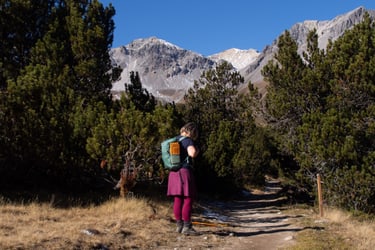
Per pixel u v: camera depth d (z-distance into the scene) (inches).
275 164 842.8
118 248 300.2
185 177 349.4
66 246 280.7
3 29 729.6
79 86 746.2
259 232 415.8
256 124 1139.3
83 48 737.6
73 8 775.7
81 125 576.4
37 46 716.0
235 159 1019.3
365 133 652.7
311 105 768.9
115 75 799.1
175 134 538.3
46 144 543.8
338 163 646.5
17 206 443.8
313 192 710.5
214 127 1130.7
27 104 550.6
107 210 464.8
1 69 689.0
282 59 807.7
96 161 566.6
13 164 569.9
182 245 325.4
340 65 700.7
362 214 596.4
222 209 776.9
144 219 420.5
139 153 535.5
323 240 352.2
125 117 531.8
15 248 260.8
